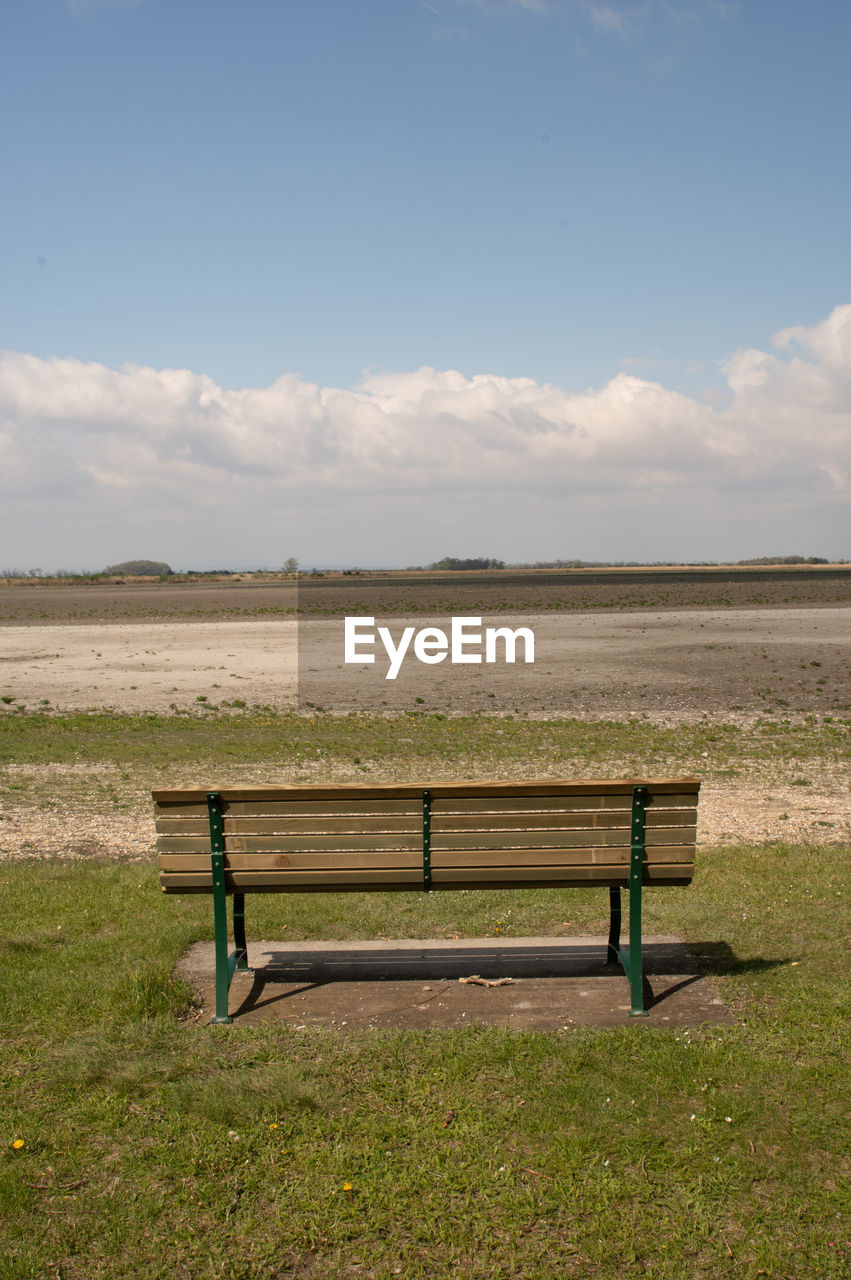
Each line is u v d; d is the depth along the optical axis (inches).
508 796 180.2
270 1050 162.4
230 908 243.9
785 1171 127.4
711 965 197.3
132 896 250.2
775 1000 179.8
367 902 249.0
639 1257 113.3
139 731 605.3
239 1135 137.8
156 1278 111.2
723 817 348.2
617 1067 154.5
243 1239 117.2
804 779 424.8
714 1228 117.5
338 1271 112.1
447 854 181.6
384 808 180.5
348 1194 124.9
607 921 229.5
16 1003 180.1
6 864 293.0
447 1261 113.3
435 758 492.1
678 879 182.5
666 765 466.0
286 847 181.0
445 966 202.2
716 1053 157.2
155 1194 125.3
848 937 209.9
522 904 245.6
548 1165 129.6
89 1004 179.9
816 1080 149.1
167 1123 140.8
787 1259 111.9
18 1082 153.2
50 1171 130.2
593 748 518.6
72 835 335.6
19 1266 112.2
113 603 2760.8
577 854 181.2
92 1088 150.9
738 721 622.5
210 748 533.6
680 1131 136.7
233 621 1845.5
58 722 642.8
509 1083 151.4
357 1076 154.6
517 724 615.5
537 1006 181.2
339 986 192.4
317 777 441.7
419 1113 143.4
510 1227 118.4
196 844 181.0
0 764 486.9
